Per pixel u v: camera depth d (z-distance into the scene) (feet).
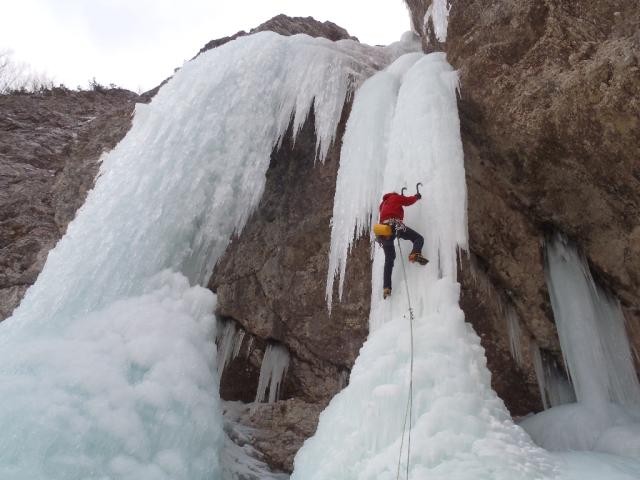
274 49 26.53
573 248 20.48
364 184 20.71
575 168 18.79
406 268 17.42
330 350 21.67
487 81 19.63
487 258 21.24
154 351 17.35
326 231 22.74
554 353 21.77
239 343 23.38
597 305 20.02
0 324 18.80
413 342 15.20
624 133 16.84
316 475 13.12
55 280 19.38
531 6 18.48
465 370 14.62
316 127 25.00
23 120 41.32
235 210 23.31
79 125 42.83
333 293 21.74
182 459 14.99
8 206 26.91
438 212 17.66
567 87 17.26
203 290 21.18
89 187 25.40
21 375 15.19
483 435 12.87
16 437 12.90
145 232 20.92
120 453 14.01
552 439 17.40
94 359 16.35
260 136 24.54
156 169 22.06
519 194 20.72
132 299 19.77
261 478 18.20
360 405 14.43
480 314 20.83
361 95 24.49
